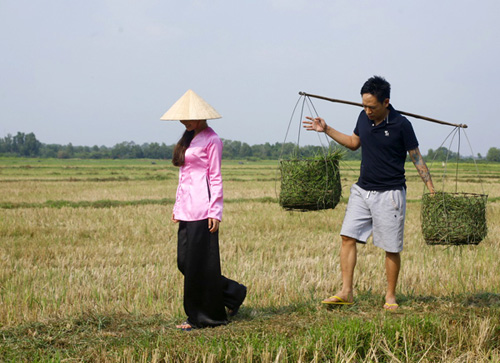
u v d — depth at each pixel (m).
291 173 5.06
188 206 4.32
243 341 3.79
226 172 51.34
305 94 4.93
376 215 4.64
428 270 6.56
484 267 6.68
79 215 14.17
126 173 50.00
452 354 3.64
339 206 15.72
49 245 9.30
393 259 4.69
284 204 5.20
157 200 19.39
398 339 3.81
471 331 3.90
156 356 3.50
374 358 3.57
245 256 8.07
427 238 4.92
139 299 5.40
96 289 5.79
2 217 13.52
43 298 5.37
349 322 3.95
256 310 4.82
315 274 6.73
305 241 9.80
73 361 3.56
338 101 4.89
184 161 4.35
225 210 15.02
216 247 4.32
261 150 163.38
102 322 4.42
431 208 4.82
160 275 6.49
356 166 43.53
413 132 4.57
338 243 9.47
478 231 4.75
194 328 4.30
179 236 4.45
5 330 4.21
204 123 4.41
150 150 190.00
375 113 4.48
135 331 4.21
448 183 30.78
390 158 4.57
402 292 5.64
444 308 4.57
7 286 5.95
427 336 3.88
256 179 37.03
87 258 8.22
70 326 4.31
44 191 24.86
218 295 4.30
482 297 5.04
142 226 11.91
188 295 4.31
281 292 5.48
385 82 4.44
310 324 4.20
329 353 3.64
